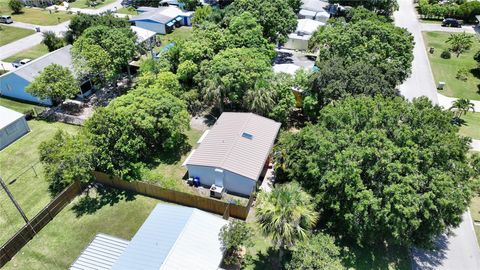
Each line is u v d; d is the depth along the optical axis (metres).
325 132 30.67
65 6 94.19
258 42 51.22
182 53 48.66
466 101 45.16
